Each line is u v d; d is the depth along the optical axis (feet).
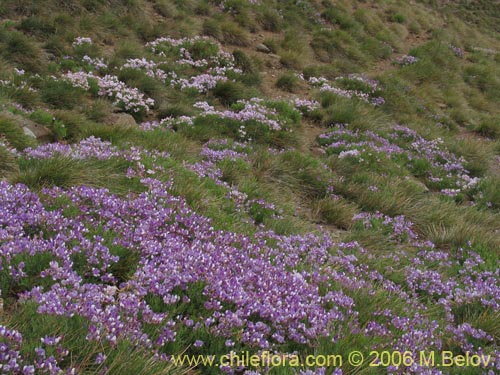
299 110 50.83
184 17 63.98
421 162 44.37
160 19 62.44
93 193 20.89
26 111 34.68
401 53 82.53
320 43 70.69
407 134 51.60
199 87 48.96
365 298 18.92
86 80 42.68
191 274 16.17
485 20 125.90
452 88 72.59
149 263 16.90
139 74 46.98
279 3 78.23
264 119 43.04
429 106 63.52
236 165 32.37
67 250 15.97
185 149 33.73
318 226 29.17
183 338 14.05
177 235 20.02
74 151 25.89
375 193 33.81
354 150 41.16
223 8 70.49
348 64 67.97
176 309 14.76
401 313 19.03
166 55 54.49
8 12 51.70
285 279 18.16
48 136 32.76
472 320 19.97
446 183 41.96
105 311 13.51
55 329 12.32
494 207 38.17
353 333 15.90
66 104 39.14
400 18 94.99
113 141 32.14
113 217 19.38
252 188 29.32
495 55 96.84
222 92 49.73
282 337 14.67
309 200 32.68
